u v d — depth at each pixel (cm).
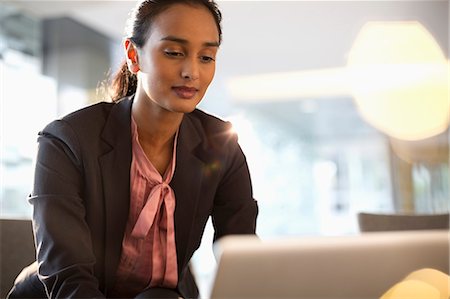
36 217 105
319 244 65
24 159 500
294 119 912
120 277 118
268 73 709
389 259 65
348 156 969
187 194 122
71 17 516
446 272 66
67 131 112
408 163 705
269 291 64
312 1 480
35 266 120
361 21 534
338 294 64
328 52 624
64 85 538
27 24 516
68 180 109
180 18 106
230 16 511
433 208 685
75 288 97
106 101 133
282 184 930
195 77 107
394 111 692
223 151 128
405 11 512
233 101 812
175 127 119
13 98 501
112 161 116
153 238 118
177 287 122
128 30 116
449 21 534
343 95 775
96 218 113
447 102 658
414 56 585
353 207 958
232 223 130
